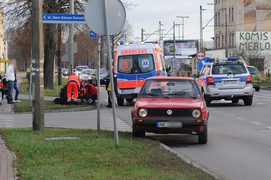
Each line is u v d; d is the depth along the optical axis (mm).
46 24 37125
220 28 82875
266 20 74500
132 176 7062
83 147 9523
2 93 24688
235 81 22125
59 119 17422
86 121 16641
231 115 18375
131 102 26844
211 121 16406
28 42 40406
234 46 74312
